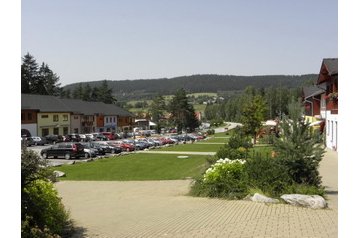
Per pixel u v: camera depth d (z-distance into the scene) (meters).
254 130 51.66
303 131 14.05
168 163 30.81
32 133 64.25
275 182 13.62
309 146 13.81
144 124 116.94
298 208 11.64
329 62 35.28
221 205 12.48
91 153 39.88
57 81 113.12
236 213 11.05
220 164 15.16
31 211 7.89
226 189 14.28
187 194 15.70
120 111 97.69
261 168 14.17
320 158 13.88
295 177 13.89
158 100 125.44
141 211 12.23
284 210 11.32
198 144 60.25
